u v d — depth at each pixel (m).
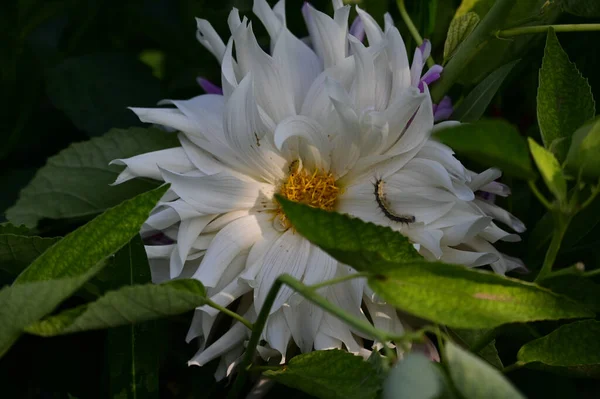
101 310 0.58
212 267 0.67
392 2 0.81
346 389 0.60
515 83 0.79
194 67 0.82
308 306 0.67
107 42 0.86
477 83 0.76
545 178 0.58
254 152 0.70
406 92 0.67
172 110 0.70
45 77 0.80
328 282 0.57
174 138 0.73
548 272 0.59
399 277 0.57
